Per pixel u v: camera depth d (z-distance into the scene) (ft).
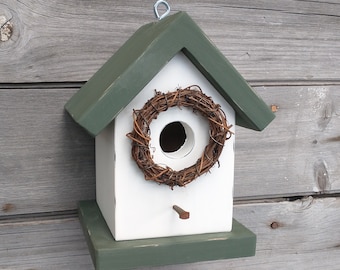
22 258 1.98
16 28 1.86
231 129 1.58
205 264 2.23
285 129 2.23
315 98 2.25
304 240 2.35
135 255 1.47
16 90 1.88
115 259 1.46
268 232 2.28
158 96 1.48
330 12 2.23
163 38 1.41
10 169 1.91
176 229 1.59
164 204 1.56
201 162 1.55
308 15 2.20
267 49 2.16
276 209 2.28
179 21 1.41
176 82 1.52
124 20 1.97
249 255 1.60
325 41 2.24
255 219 2.26
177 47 1.42
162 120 1.53
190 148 1.58
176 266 2.18
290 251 2.33
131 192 1.53
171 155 1.59
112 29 1.96
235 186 2.19
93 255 1.51
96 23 1.94
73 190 1.99
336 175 2.33
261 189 2.23
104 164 1.72
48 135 1.94
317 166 2.29
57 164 1.96
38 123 1.92
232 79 1.48
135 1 1.97
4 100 1.87
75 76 1.94
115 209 1.52
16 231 1.96
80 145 1.97
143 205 1.54
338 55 2.27
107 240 1.54
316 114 2.26
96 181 1.95
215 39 2.08
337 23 2.25
